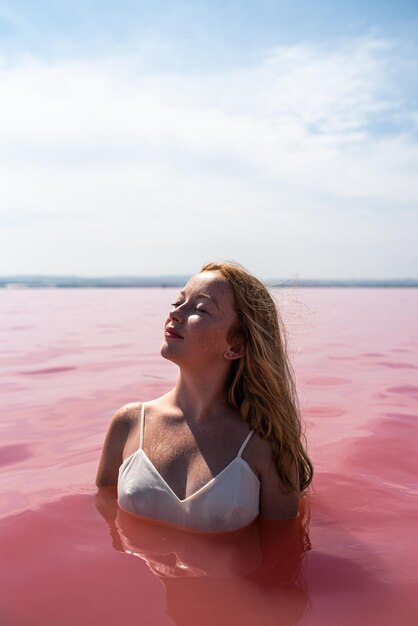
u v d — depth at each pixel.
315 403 4.21
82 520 2.17
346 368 5.80
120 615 1.57
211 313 2.16
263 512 2.21
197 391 2.20
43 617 1.56
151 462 2.18
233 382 2.21
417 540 2.06
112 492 2.42
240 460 2.10
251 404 2.19
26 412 3.93
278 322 2.37
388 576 1.81
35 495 2.43
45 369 5.75
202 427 2.18
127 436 2.35
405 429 3.50
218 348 2.16
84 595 1.67
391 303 20.02
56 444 3.19
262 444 2.16
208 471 2.09
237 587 1.73
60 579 1.76
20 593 1.68
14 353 6.96
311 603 1.65
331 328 10.33
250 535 2.07
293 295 3.27
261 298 2.30
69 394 4.52
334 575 1.81
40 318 12.96
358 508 2.35
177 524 2.10
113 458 2.40
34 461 2.90
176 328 2.19
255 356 2.19
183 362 2.16
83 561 1.87
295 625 1.54
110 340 8.33
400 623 1.56
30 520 2.17
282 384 2.26
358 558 1.93
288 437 2.19
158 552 1.93
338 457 2.98
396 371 5.62
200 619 1.56
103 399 4.34
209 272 2.29
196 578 1.78
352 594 1.70
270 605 1.63
